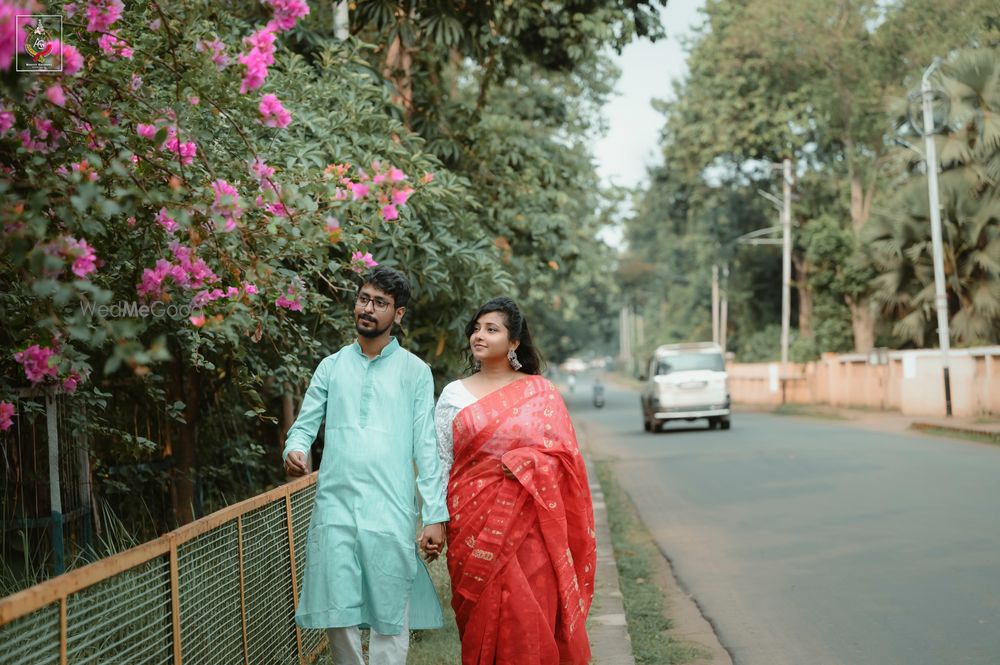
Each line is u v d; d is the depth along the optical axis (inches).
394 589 149.9
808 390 1517.0
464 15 366.3
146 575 125.2
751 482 527.2
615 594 267.6
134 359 103.3
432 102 434.0
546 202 482.3
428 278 296.4
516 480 157.2
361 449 152.2
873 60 1396.4
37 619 98.7
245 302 142.5
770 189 1704.0
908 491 452.1
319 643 214.2
